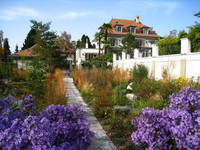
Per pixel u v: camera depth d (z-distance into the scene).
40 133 1.86
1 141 1.78
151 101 5.26
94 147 2.96
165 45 15.92
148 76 9.80
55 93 5.19
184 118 2.05
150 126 2.12
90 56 32.84
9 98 2.97
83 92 7.71
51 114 2.39
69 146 2.02
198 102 2.17
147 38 34.44
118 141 3.14
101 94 5.50
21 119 2.44
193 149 1.78
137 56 12.91
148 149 2.11
